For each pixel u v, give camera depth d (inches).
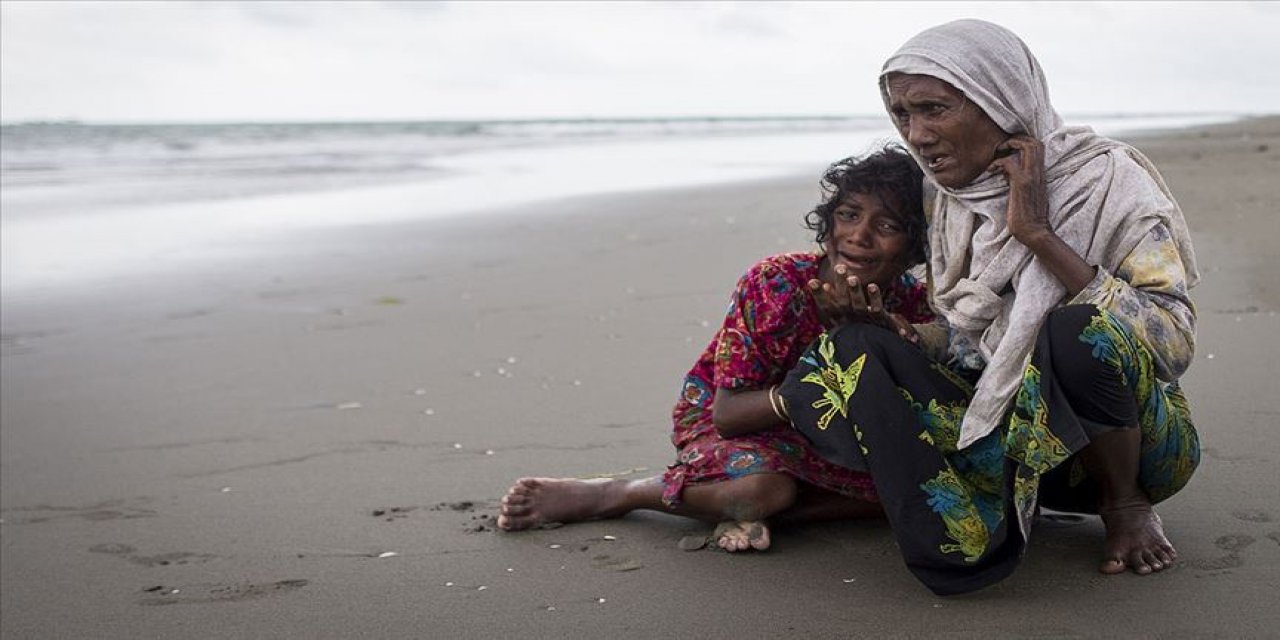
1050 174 102.9
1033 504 102.3
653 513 133.0
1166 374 103.0
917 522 103.6
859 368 106.0
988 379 102.3
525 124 2566.4
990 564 103.3
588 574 116.0
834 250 111.0
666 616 105.3
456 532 131.2
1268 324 193.2
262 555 128.6
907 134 104.7
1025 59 102.3
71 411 201.5
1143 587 103.1
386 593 115.3
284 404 195.5
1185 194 370.0
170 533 138.4
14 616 116.3
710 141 1381.6
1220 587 101.9
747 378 116.9
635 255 330.3
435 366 213.3
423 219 466.0
